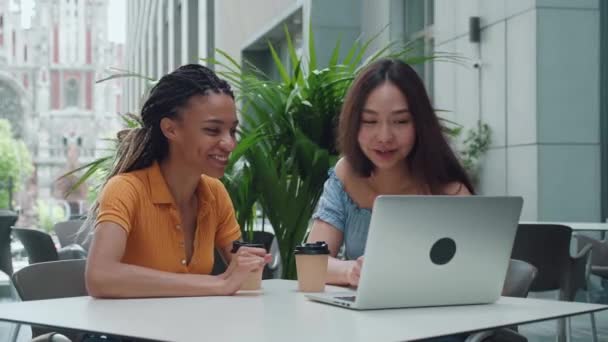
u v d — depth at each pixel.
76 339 1.56
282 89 2.77
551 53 5.89
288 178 2.75
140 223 1.63
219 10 14.90
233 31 13.45
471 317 1.31
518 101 6.10
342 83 2.71
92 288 1.49
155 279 1.50
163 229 1.65
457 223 1.38
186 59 19.44
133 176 1.65
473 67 6.68
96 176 2.48
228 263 1.86
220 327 1.18
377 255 1.33
